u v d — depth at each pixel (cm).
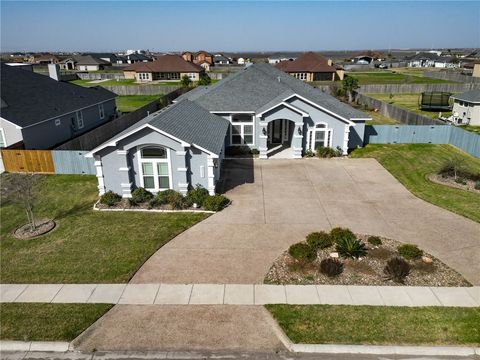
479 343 975
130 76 8800
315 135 2650
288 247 1466
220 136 2211
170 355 954
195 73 8306
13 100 2703
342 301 1143
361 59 15150
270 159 2594
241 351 966
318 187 2094
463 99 3722
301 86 3325
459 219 1692
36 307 1138
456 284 1223
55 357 958
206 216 1741
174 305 1140
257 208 1823
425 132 3002
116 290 1216
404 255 1354
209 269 1325
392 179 2220
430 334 1006
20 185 1691
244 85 2966
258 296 1174
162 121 1900
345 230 1477
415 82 7219
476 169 2386
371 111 4544
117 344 992
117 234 1584
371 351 959
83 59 11188
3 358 959
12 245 1517
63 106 3098
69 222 1706
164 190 1917
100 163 1866
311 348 966
